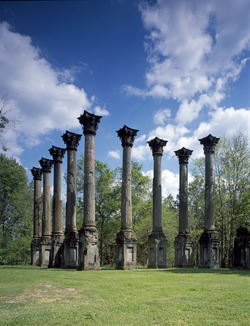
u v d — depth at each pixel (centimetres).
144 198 5897
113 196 5778
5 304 1299
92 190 3422
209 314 1127
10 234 6300
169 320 1048
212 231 3888
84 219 3344
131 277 2314
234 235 4547
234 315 1108
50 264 3953
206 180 4062
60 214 4144
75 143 4047
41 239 4491
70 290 1672
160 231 3966
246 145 4669
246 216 4306
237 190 4641
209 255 3784
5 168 6144
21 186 6325
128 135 3822
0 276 2384
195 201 5981
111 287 1778
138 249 5756
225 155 4728
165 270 3144
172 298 1423
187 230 4253
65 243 3638
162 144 4219
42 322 1025
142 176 5722
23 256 6138
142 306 1253
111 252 6100
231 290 1631
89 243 3241
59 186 4228
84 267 3180
